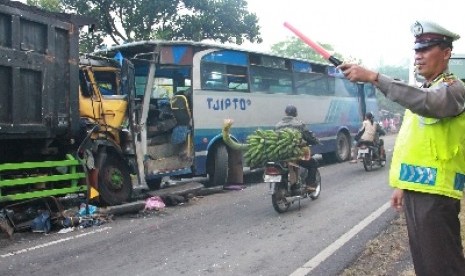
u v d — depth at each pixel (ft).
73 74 26.84
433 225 8.39
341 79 55.88
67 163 26.45
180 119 35.19
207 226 24.17
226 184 38.04
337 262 17.56
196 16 65.87
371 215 25.18
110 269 17.58
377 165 45.42
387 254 18.20
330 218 24.98
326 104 52.49
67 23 26.45
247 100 41.14
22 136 24.25
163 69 36.24
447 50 8.50
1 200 23.35
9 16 23.25
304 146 27.58
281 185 26.55
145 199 30.60
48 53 25.34
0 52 22.81
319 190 30.45
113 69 31.01
